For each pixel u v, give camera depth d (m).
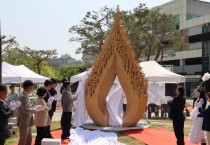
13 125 12.25
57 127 14.17
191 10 60.00
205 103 8.97
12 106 7.25
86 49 40.72
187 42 58.31
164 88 20.86
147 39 40.97
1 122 6.73
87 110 13.38
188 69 58.19
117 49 13.16
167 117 18.64
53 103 10.97
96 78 13.16
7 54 49.75
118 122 13.52
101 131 12.38
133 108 13.00
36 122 8.73
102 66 13.20
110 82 13.34
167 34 42.09
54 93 11.30
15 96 15.29
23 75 17.84
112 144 10.23
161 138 11.41
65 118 11.05
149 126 14.23
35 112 8.23
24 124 7.89
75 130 12.66
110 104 13.86
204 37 52.34
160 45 41.62
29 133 8.46
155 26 41.03
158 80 18.05
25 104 7.85
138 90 12.92
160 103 20.77
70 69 64.62
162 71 18.59
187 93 51.00
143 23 41.09
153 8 45.59
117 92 14.07
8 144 10.23
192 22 56.88
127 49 13.19
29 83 8.02
